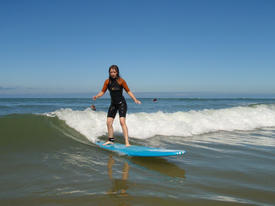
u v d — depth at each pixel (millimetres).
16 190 2676
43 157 3951
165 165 3898
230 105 18453
